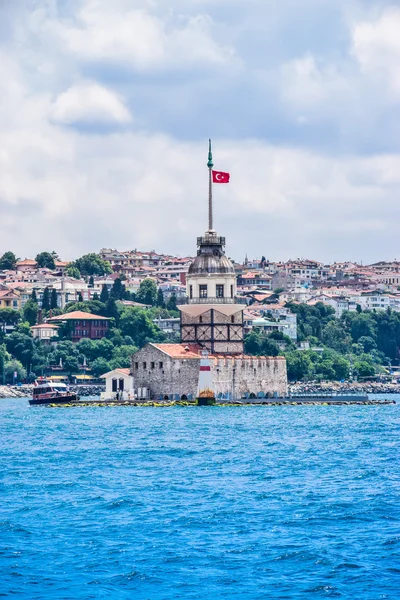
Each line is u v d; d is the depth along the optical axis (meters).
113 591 184.75
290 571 193.75
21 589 185.50
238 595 182.75
